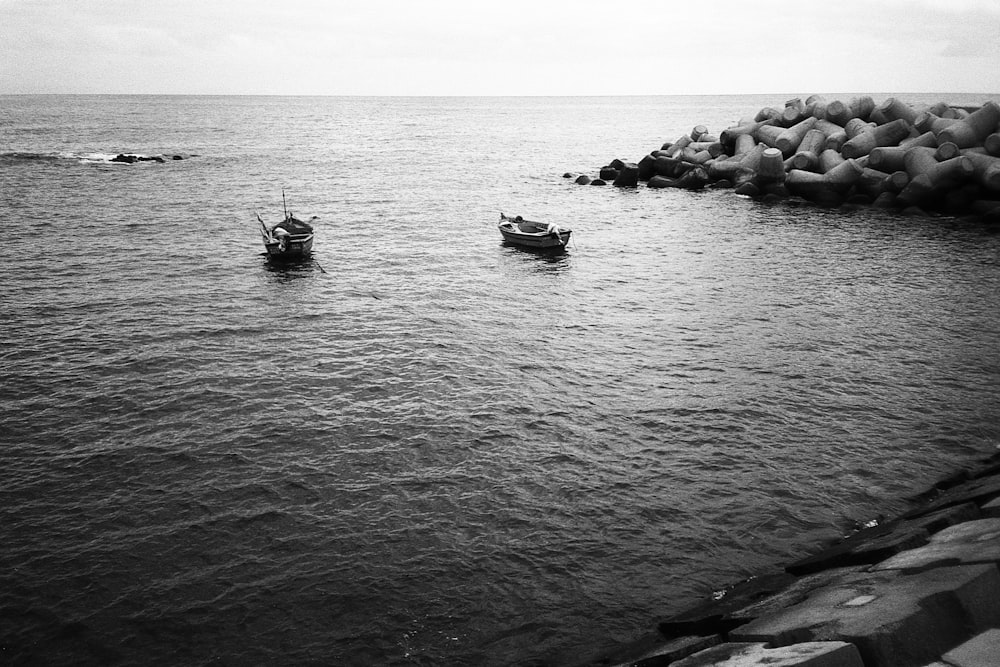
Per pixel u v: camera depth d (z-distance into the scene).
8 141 92.38
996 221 40.22
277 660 11.07
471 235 41.84
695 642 9.26
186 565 13.13
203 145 93.12
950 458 16.52
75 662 11.03
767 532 13.98
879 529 13.24
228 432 17.84
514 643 11.38
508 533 14.05
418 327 25.73
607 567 13.09
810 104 55.88
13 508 14.67
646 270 33.91
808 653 6.95
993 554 8.54
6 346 22.97
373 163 76.81
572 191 58.41
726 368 21.92
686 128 141.50
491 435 17.81
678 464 16.47
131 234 39.31
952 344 23.53
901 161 45.06
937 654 7.04
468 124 155.62
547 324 26.22
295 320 26.22
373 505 14.94
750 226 43.03
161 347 23.23
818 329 25.22
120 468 16.20
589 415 18.89
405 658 11.11
